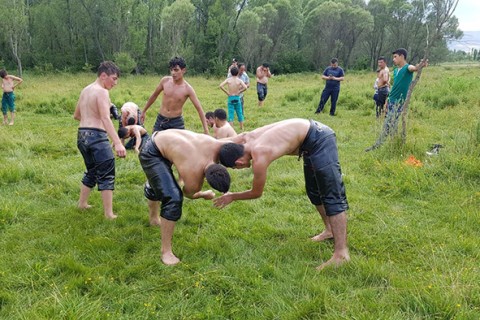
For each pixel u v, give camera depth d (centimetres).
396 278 355
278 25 4612
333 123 1110
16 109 1312
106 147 493
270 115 1273
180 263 390
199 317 316
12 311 314
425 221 485
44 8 3734
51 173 645
